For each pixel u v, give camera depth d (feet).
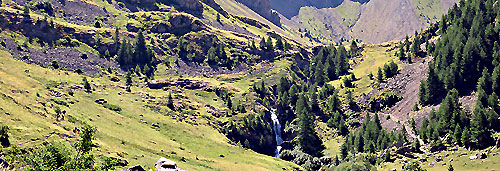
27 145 277.64
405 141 510.17
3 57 583.58
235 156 474.49
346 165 435.53
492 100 499.51
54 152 161.17
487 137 437.99
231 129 606.96
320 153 603.26
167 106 609.83
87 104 496.23
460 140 459.73
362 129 596.70
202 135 537.24
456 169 405.18
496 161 391.24
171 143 458.50
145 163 330.75
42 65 637.30
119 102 569.23
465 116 493.36
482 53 604.49
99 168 174.29
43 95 453.99
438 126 504.84
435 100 599.57
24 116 332.60
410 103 645.51
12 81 458.50
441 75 623.77
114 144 364.99
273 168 450.71
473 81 588.50
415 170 417.49
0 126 271.69
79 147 172.86
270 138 646.74
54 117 372.38
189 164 383.04
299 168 490.49
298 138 636.07
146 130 477.77
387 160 472.03
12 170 179.32
